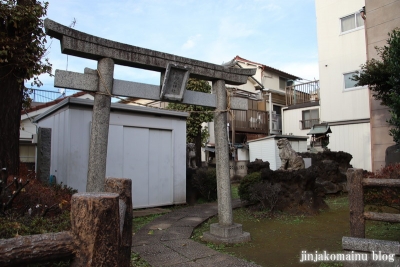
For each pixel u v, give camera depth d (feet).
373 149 32.42
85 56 15.14
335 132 49.11
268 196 24.50
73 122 24.50
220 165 18.65
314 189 26.40
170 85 16.96
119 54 15.55
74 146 24.38
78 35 14.25
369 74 27.14
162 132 29.68
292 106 64.95
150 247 16.16
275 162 51.65
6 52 16.61
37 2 18.99
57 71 14.23
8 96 17.98
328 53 51.39
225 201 18.29
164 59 16.96
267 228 20.72
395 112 21.36
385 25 31.78
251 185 26.91
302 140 53.88
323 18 52.49
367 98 46.29
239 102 20.15
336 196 33.50
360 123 46.44
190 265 13.53
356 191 12.47
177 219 23.16
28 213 11.43
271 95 71.77
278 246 16.70
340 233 18.94
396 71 22.24
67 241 5.10
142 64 16.31
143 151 28.02
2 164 17.46
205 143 60.90
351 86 48.47
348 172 12.78
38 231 9.02
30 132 44.65
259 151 55.01
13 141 18.16
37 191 14.03
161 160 29.27
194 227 20.81
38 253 4.78
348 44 49.14
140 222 22.63
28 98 21.88
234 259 14.30
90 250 5.07
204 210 26.78
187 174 33.73
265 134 70.59
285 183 25.44
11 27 17.67
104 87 15.16
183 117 31.12
